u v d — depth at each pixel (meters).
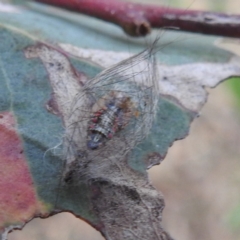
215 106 0.30
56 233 0.26
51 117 0.12
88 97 0.11
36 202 0.11
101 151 0.11
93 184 0.11
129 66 0.12
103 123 0.11
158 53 0.13
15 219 0.10
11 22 0.13
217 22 0.13
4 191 0.11
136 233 0.11
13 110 0.12
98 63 0.13
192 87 0.13
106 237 0.11
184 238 0.27
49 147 0.11
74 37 0.13
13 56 0.12
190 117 0.12
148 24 0.13
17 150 0.11
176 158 0.29
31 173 0.11
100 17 0.14
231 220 0.20
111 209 0.11
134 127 0.11
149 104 0.12
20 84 0.12
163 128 0.12
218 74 0.13
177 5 0.18
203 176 0.29
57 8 0.14
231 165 0.29
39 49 0.12
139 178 0.11
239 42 0.14
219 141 0.30
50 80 0.12
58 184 0.11
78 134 0.11
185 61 0.13
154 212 0.11
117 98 0.11
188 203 0.28
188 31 0.13
